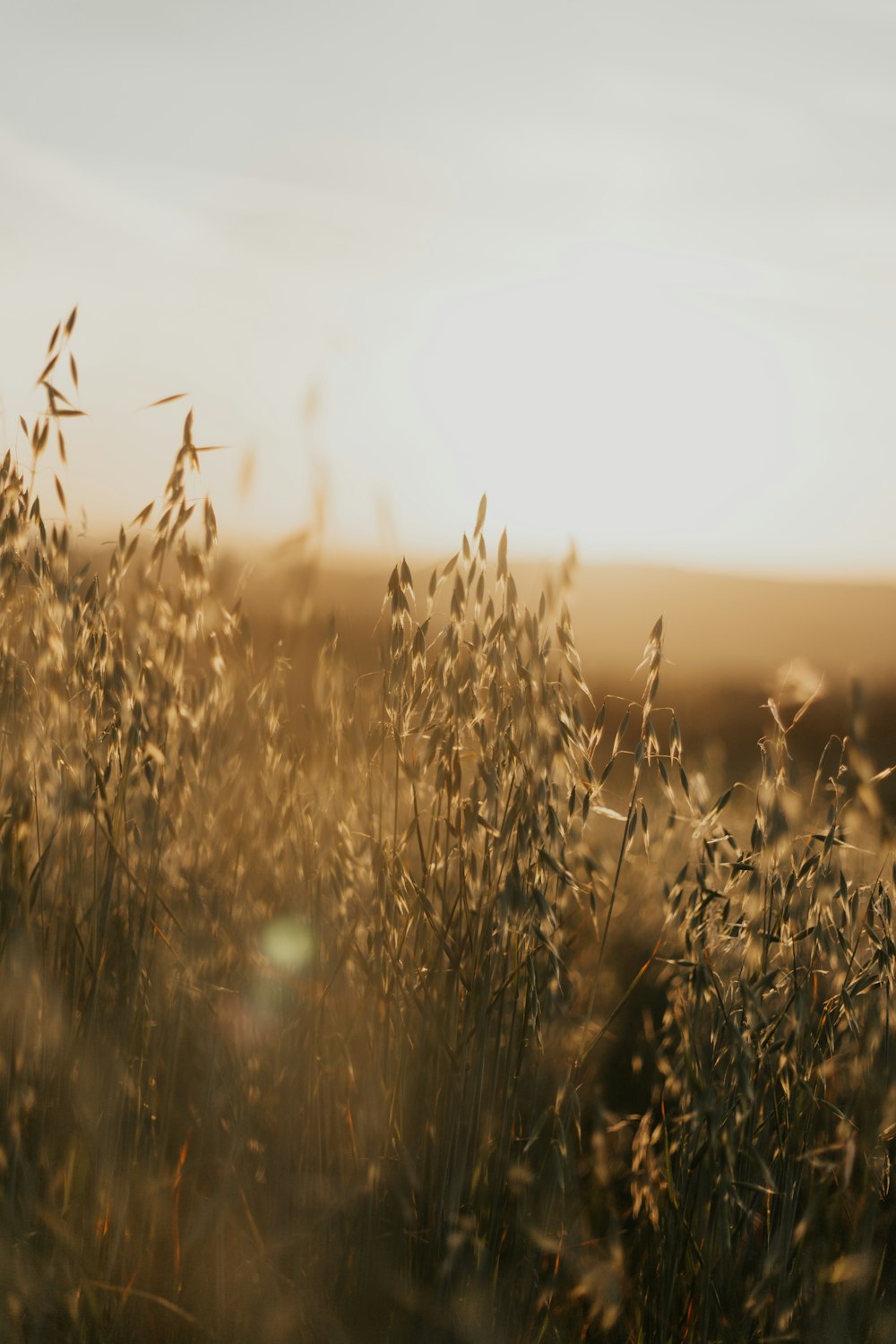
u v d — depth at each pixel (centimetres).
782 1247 129
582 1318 130
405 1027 132
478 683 134
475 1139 132
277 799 134
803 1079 132
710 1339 129
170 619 134
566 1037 134
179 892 134
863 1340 129
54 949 132
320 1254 129
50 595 134
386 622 133
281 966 133
